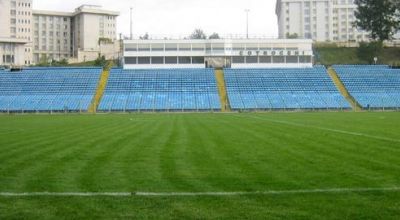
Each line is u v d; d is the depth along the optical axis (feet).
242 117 160.25
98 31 575.38
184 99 246.47
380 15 337.72
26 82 265.95
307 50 298.35
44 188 35.91
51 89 258.37
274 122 126.00
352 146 64.08
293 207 29.81
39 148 63.21
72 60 424.05
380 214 28.02
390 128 99.91
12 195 33.50
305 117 157.28
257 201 31.45
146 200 31.91
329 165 46.55
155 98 247.70
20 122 135.95
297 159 51.16
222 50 297.12
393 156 53.16
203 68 290.97
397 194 33.09
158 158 52.34
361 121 129.90
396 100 245.45
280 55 298.35
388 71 279.90
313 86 262.88
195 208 29.71
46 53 586.04
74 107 236.02
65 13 591.78
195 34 495.00
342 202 30.94
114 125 115.24
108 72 283.79
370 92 255.70
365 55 336.90
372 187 35.40
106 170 44.14
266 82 267.59
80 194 33.73
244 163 48.39
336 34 581.53
